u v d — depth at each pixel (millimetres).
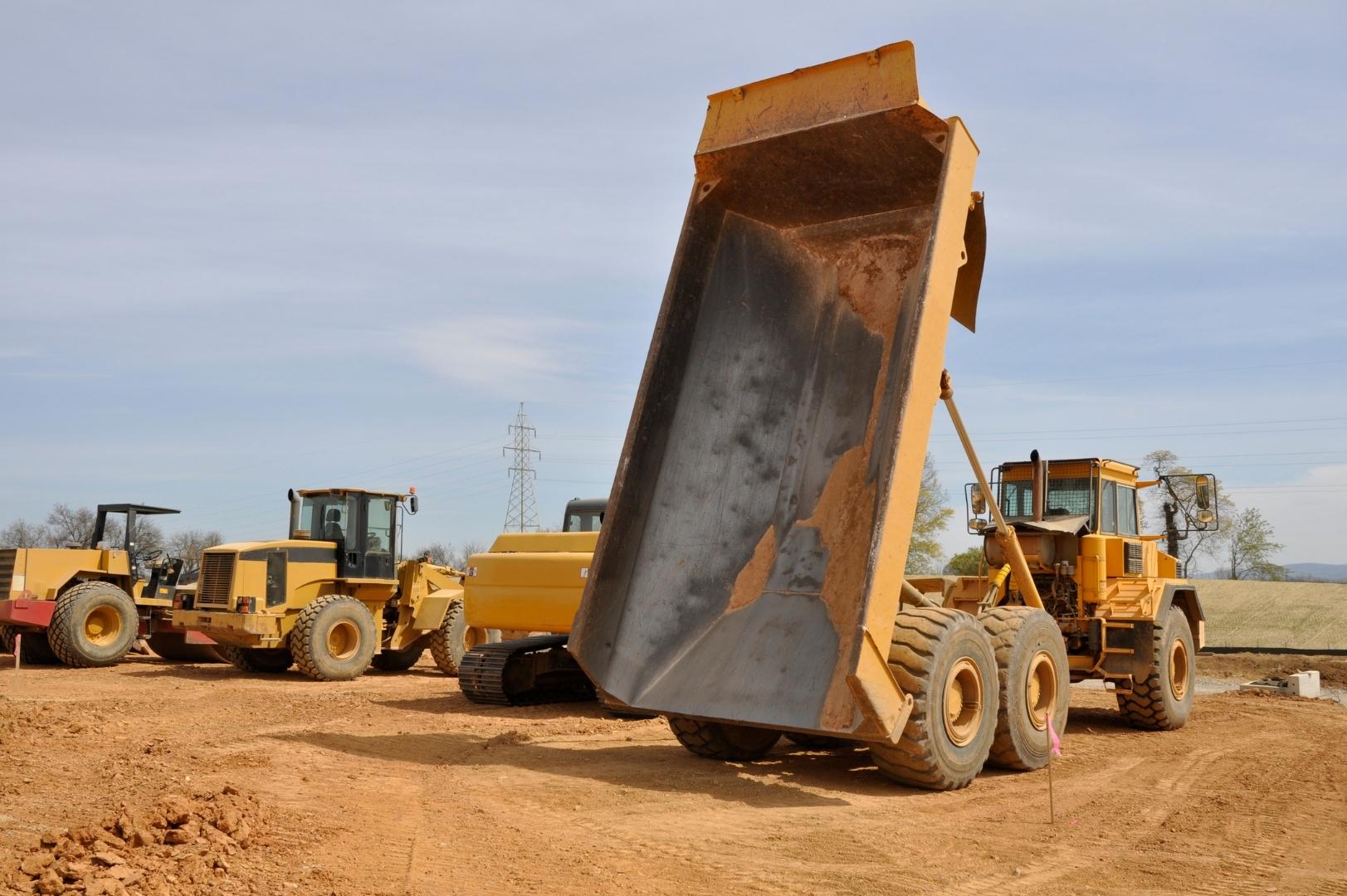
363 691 15117
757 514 8695
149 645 21328
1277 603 41406
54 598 18688
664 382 8695
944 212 7680
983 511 13492
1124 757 10227
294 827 5996
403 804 6938
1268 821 7184
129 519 20156
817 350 8984
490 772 8273
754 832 6469
